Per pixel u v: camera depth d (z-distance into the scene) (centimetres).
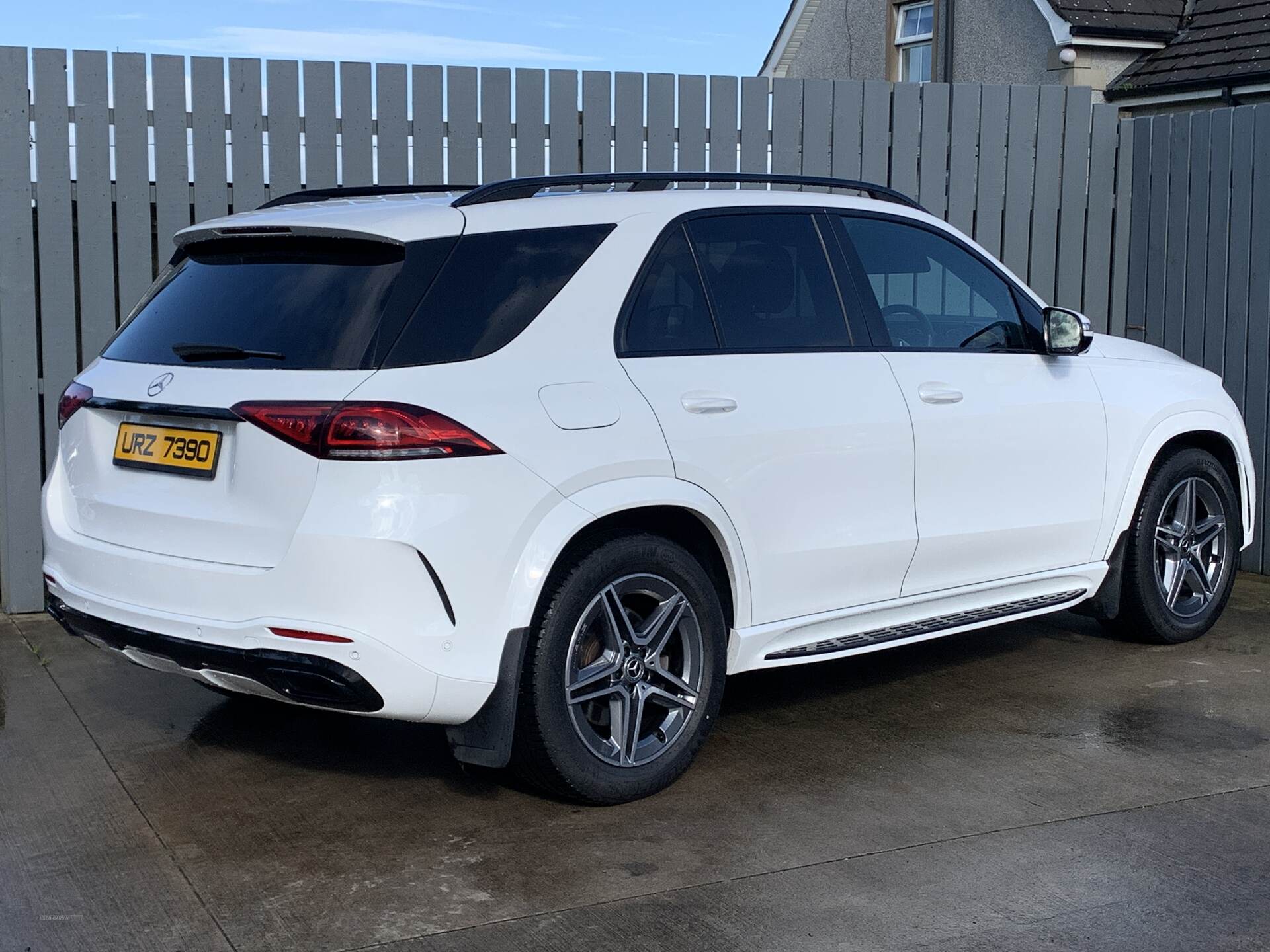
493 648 359
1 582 641
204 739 458
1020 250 799
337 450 342
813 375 439
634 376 394
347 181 660
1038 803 397
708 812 391
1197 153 769
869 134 759
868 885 339
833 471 438
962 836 371
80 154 624
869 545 450
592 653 391
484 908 328
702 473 401
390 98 662
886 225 489
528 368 373
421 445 345
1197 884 340
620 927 317
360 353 354
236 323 380
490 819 386
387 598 343
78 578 398
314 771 427
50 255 627
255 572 351
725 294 430
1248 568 760
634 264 408
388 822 384
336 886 341
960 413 477
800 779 419
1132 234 816
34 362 628
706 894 335
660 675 401
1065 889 337
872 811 391
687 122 717
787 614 436
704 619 408
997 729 468
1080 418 521
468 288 374
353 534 340
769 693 517
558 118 691
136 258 638
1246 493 605
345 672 344
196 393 368
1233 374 755
